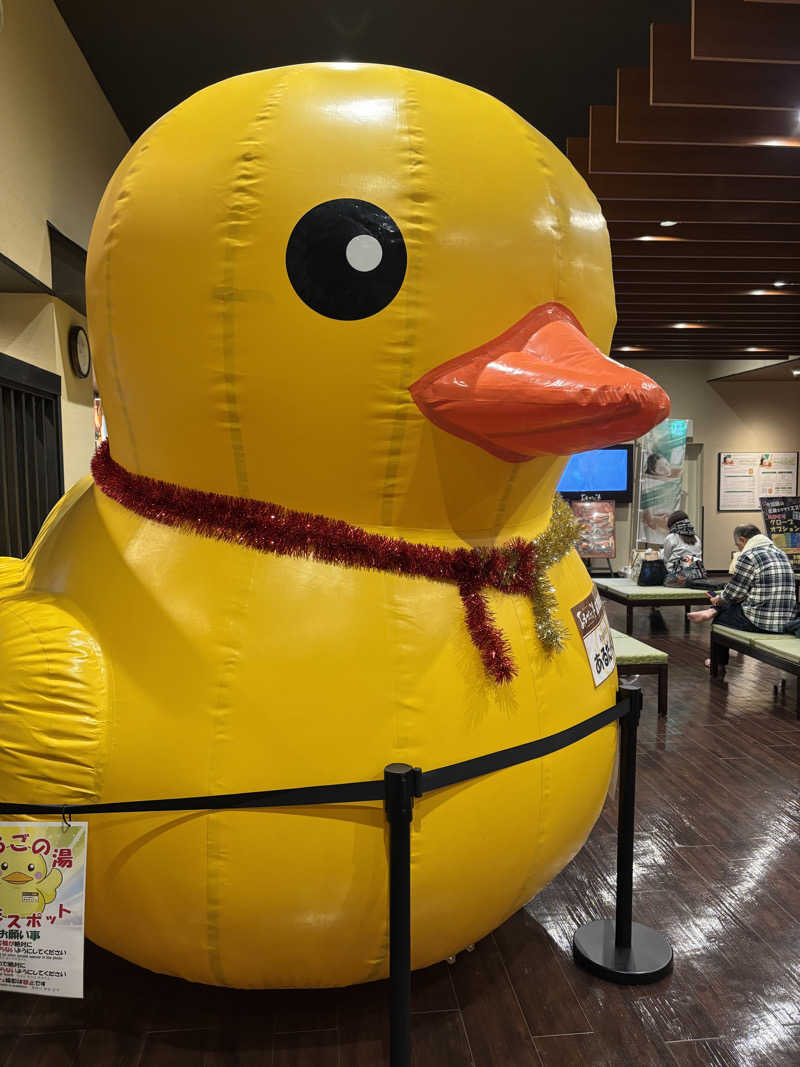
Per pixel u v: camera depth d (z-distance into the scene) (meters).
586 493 11.16
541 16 4.93
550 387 1.28
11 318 4.37
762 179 4.95
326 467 1.53
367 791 1.43
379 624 1.51
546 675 1.70
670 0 4.74
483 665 1.58
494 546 1.69
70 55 4.85
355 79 1.54
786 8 3.41
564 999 1.94
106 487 1.79
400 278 1.44
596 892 2.46
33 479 4.27
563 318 1.59
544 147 1.66
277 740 1.45
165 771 1.47
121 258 1.56
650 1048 1.77
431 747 1.50
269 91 1.52
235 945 1.55
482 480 1.61
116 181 1.66
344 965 1.62
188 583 1.54
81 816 1.50
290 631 1.48
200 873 1.48
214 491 1.60
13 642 1.55
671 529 7.36
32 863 1.48
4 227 3.60
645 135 4.20
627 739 2.03
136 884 1.52
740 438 11.70
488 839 1.60
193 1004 1.91
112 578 1.61
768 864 2.66
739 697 4.86
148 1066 1.71
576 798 1.80
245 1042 1.78
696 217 5.30
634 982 1.99
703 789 3.34
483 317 1.50
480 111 1.58
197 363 1.50
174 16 4.95
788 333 8.98
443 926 1.64
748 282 6.76
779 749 3.87
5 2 3.64
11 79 3.73
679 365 11.54
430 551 1.58
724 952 2.14
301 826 1.47
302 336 1.45
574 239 1.64
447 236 1.46
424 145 1.47
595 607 1.96
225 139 1.48
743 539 5.43
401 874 1.40
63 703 1.49
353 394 1.47
